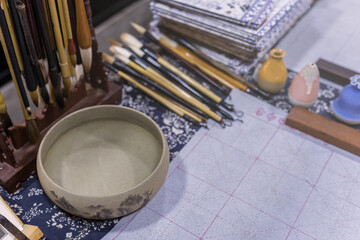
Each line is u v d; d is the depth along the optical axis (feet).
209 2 3.13
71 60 2.47
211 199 2.39
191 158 2.60
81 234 2.20
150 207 2.33
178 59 3.24
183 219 2.29
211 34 3.17
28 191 2.39
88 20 2.43
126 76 2.97
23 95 2.23
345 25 3.80
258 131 2.78
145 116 2.34
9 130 2.31
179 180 2.47
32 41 2.11
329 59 3.42
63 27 2.31
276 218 2.31
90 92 2.84
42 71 2.33
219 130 2.78
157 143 2.37
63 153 2.35
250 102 2.97
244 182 2.48
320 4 4.05
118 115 2.45
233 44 3.11
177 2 3.17
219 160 2.60
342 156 2.64
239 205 2.36
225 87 3.10
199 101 2.92
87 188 2.24
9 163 2.35
